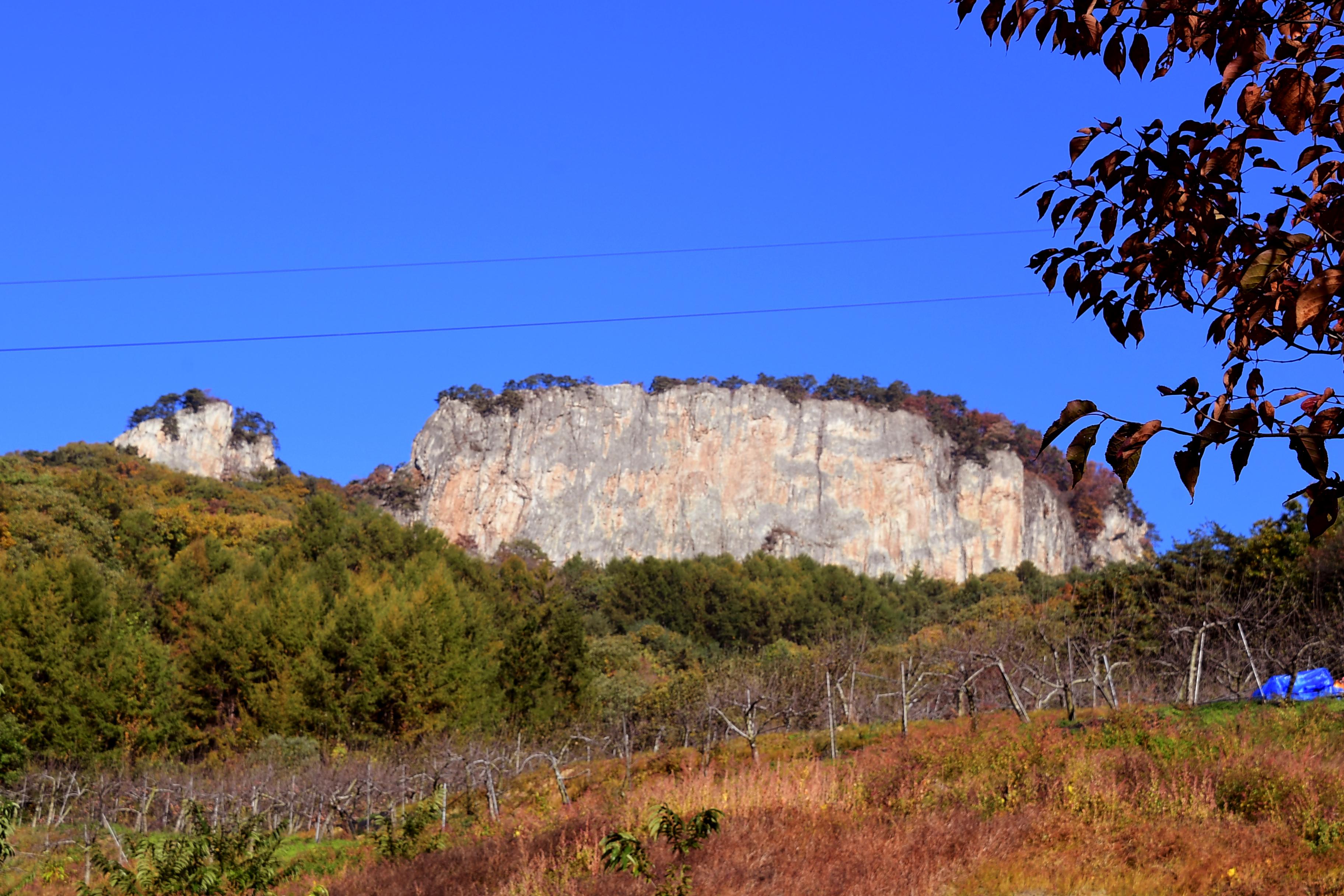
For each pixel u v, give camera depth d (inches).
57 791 1425.9
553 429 7377.0
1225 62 118.6
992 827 533.0
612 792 882.1
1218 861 465.1
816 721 1314.0
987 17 130.0
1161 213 133.5
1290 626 1044.5
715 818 518.0
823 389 7864.2
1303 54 120.7
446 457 7278.5
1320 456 99.3
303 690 2026.3
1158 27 126.3
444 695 2016.5
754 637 4217.5
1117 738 746.2
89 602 1929.1
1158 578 1421.0
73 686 1772.9
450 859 668.1
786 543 7135.8
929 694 1299.2
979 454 7470.5
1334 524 101.5
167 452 6752.0
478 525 7116.1
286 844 1090.1
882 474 7308.1
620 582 4544.8
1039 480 7490.2
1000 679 1304.1
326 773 1293.1
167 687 1910.7
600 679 2436.0
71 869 1005.8
